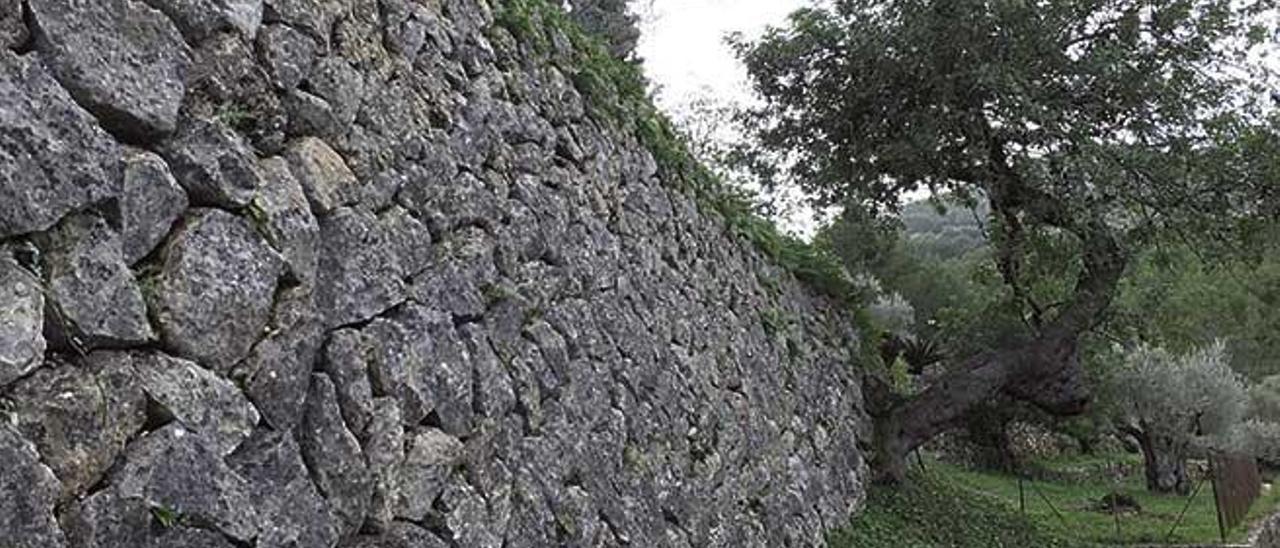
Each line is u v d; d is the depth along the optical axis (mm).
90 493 2344
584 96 6059
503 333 4367
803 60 11758
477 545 3844
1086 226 10883
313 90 3408
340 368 3240
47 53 2428
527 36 5398
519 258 4680
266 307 2938
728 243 8641
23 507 2168
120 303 2486
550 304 4906
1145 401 17828
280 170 3131
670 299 6707
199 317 2699
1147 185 10961
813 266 11320
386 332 3512
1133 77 10625
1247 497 15695
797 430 8898
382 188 3684
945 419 11414
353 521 3219
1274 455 22344
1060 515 14156
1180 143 10875
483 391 4066
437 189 4074
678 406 6320
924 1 10680
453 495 3742
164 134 2727
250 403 2816
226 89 2977
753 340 8391
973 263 20453
